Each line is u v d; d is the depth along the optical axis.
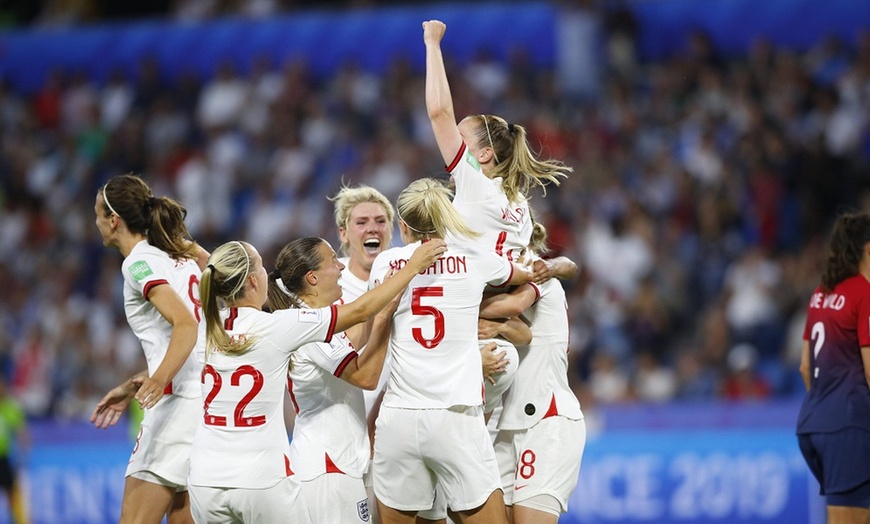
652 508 39.00
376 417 23.77
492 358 21.75
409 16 66.75
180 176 65.38
